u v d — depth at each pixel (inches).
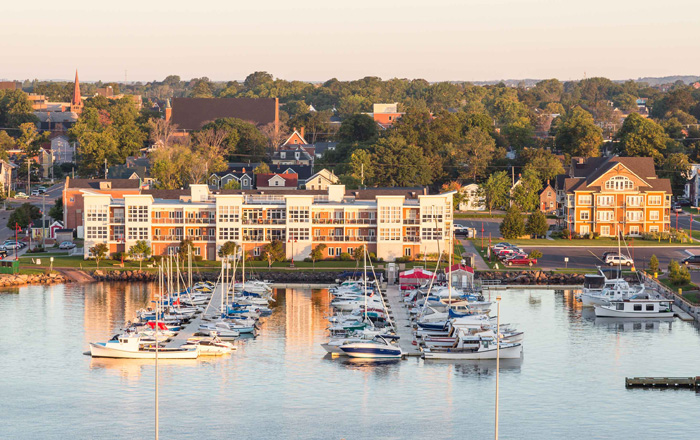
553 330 6604.3
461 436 4579.2
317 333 6505.9
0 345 6122.1
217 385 5319.9
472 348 5876.0
